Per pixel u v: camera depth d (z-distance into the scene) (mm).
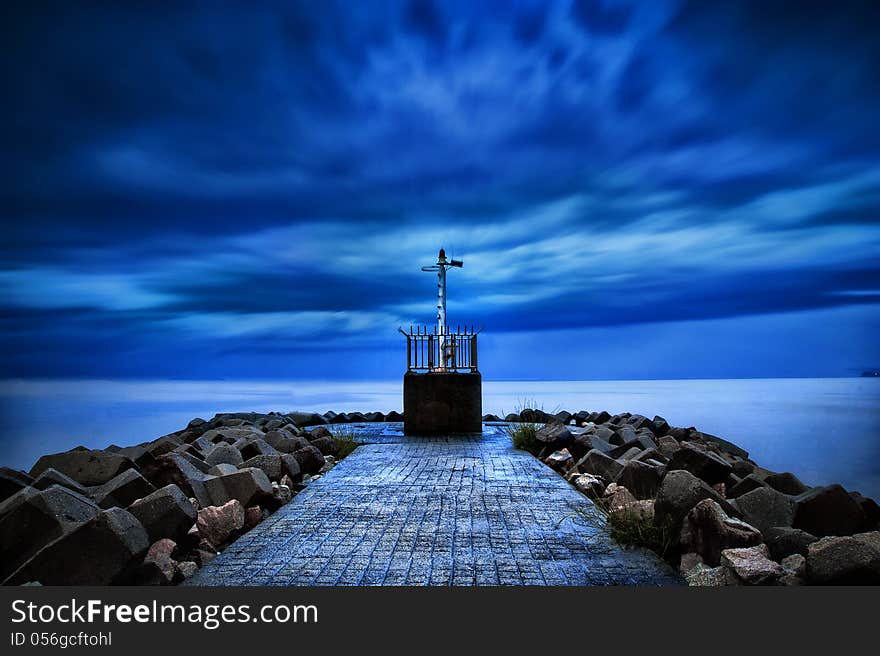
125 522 4070
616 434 11031
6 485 5621
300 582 4035
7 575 4051
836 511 5137
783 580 3791
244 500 5922
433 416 13297
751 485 6223
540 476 7840
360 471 8234
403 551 4668
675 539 4629
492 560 4445
